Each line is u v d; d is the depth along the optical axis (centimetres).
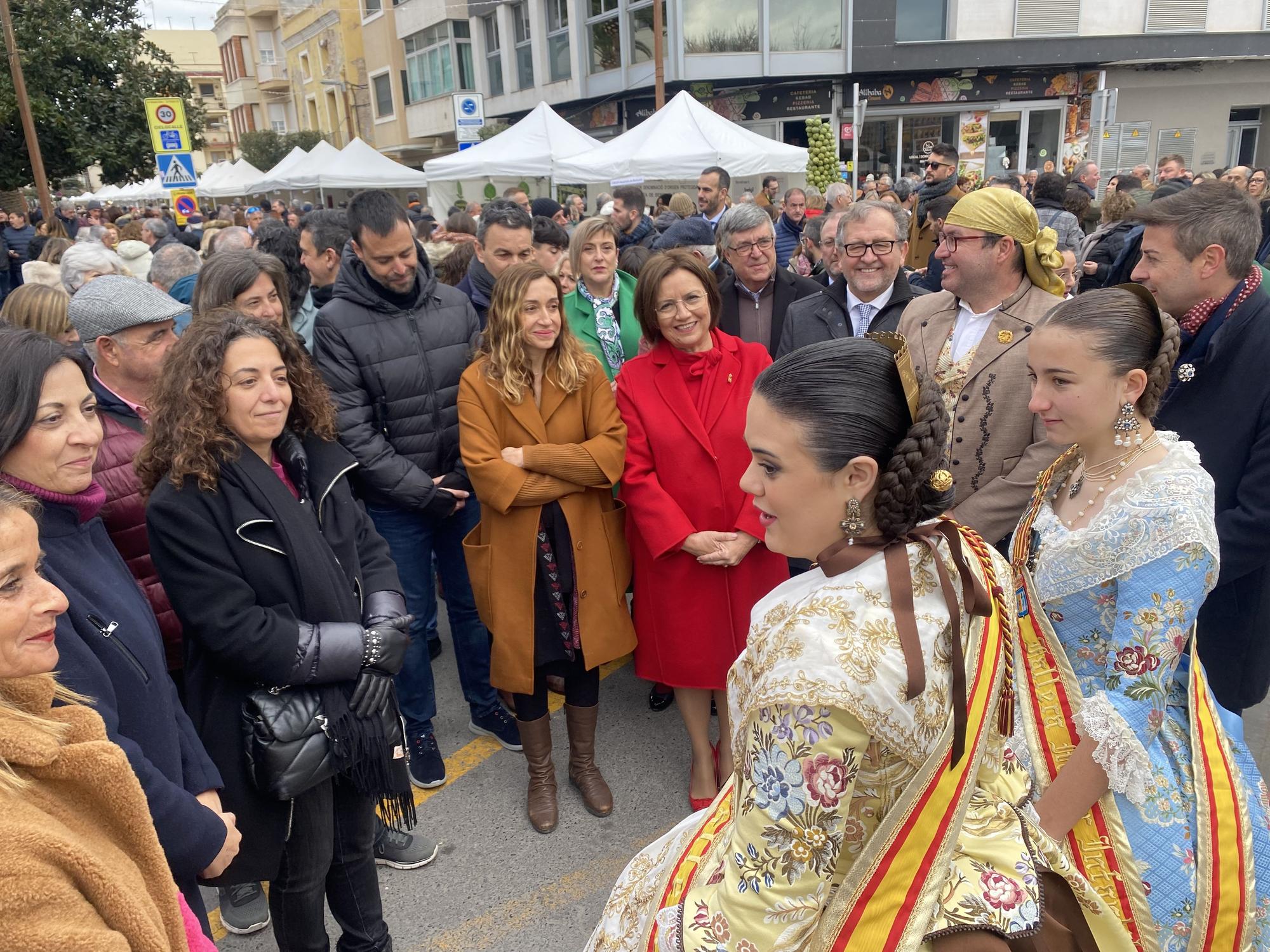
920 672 104
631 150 1041
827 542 116
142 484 190
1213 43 1689
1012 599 123
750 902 107
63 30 1480
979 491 254
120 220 1423
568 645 276
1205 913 150
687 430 268
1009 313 252
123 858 115
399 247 295
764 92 1666
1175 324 158
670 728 338
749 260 376
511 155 1139
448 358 312
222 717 186
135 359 229
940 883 108
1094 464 164
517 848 272
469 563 283
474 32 2209
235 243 473
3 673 113
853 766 104
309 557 189
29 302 293
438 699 367
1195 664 161
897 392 110
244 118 3919
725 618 272
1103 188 1638
